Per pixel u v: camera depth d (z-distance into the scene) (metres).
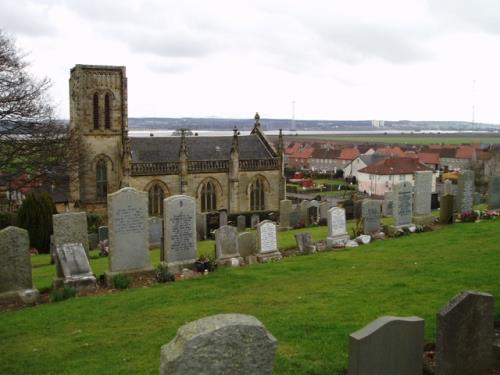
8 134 49.47
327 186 135.88
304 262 29.34
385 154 167.38
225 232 30.53
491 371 13.37
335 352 15.30
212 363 9.59
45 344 17.91
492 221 39.12
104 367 15.41
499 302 18.62
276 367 14.28
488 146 184.88
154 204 70.38
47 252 44.94
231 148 73.69
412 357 12.05
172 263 28.95
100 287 26.53
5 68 49.44
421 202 39.94
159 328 18.88
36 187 52.62
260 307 20.69
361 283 23.33
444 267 25.17
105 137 69.06
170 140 76.19
